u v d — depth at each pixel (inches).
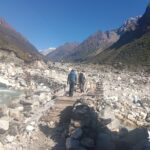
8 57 2429.9
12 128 583.8
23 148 530.3
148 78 2372.0
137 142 483.5
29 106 800.3
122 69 3353.8
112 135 516.4
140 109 930.1
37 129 629.6
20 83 1385.3
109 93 1222.9
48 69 2268.7
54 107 734.5
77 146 512.7
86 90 1024.2
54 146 552.7
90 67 3531.0
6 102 898.7
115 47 5856.3
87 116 586.9
